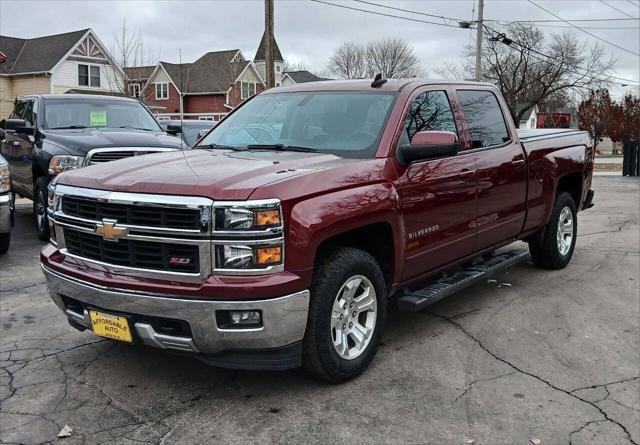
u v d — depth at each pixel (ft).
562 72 172.24
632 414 12.05
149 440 10.76
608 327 16.94
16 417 11.51
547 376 13.69
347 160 13.42
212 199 10.93
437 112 16.10
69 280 12.28
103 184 12.09
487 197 17.19
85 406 11.95
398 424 11.41
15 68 127.95
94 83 132.67
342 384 13.01
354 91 15.88
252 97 18.17
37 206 28.60
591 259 25.13
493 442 10.90
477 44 104.42
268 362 11.59
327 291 12.09
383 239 13.97
